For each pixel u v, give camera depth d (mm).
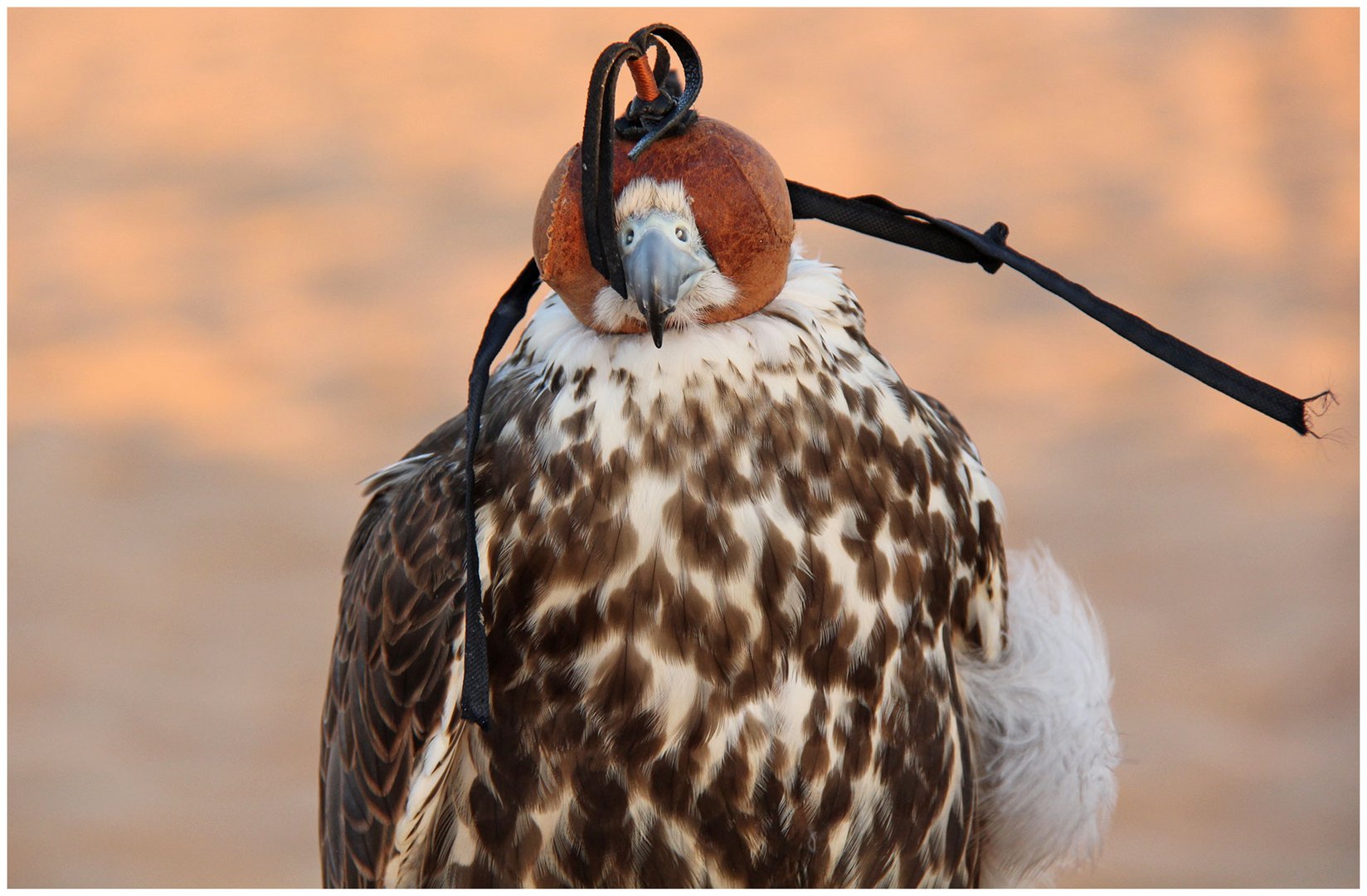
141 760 11453
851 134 23609
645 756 4371
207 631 12914
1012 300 18344
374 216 21547
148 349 17938
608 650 4305
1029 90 25391
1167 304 18281
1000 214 20938
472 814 4594
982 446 15250
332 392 16859
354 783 4914
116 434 16094
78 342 18141
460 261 20125
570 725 4391
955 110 24547
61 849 10391
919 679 4539
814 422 4234
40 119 25156
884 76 26031
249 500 14805
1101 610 12633
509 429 4387
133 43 28375
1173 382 16438
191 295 19328
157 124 24891
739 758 4355
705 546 4211
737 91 25422
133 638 12844
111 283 19672
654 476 4191
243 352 17828
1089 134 23547
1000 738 5121
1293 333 17438
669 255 3783
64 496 14969
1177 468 14789
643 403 4184
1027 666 5121
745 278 4020
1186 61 26406
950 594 4629
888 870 4645
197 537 14266
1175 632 12328
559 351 4316
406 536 4668
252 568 13742
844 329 4414
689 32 28406
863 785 4496
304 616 13125
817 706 4359
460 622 4449
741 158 3891
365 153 23688
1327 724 11234
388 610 4641
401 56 27766
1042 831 5184
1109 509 14086
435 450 5168
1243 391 3928
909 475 4422
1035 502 14250
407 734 4586
